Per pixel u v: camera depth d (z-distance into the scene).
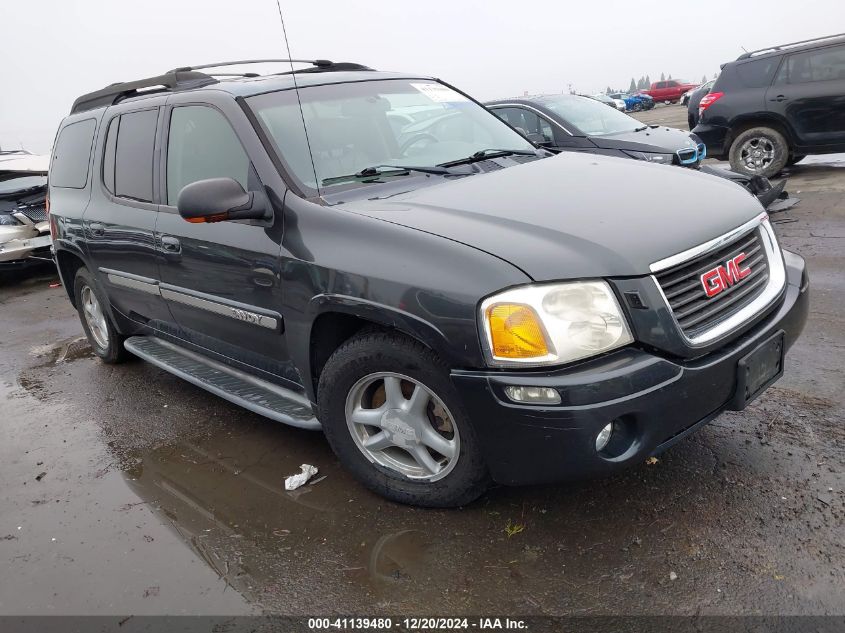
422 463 2.70
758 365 2.49
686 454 2.96
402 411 2.67
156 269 3.71
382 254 2.51
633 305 2.23
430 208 2.71
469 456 2.51
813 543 2.35
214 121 3.34
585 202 2.68
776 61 9.06
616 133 7.67
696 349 2.29
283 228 2.89
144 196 3.82
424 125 3.67
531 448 2.27
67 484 3.37
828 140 8.87
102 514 3.06
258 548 2.67
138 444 3.72
